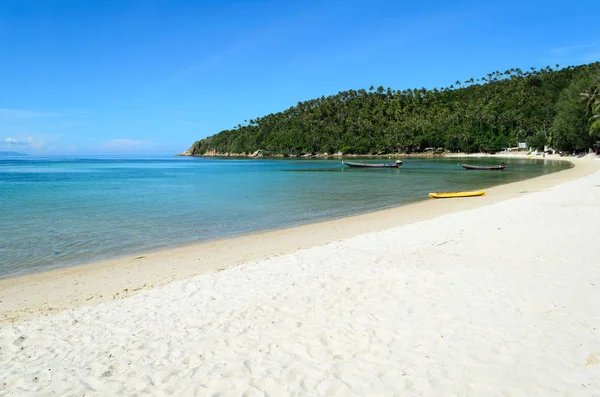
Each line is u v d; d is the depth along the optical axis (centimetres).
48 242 1491
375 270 933
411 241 1231
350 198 2902
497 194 2814
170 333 662
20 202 2684
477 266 919
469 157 13138
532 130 13012
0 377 541
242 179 5231
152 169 8750
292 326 664
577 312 644
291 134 18312
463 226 1419
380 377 506
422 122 15362
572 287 748
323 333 634
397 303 733
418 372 512
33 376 542
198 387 503
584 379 475
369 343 594
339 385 494
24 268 1157
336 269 963
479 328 619
